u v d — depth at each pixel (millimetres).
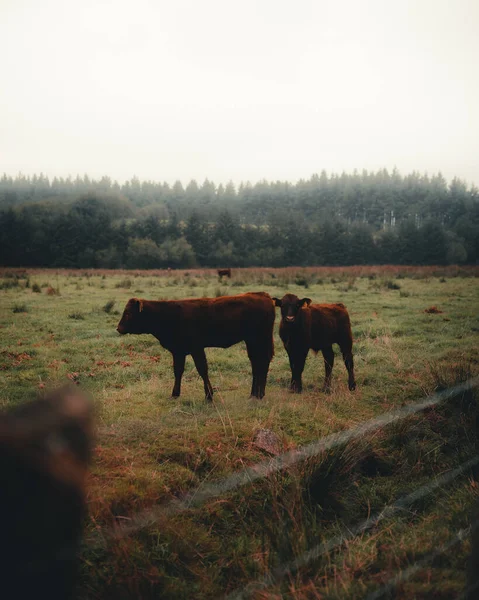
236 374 9070
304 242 103500
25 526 548
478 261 108375
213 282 30031
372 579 3348
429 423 6406
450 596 3008
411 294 21188
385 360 9633
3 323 13469
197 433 5469
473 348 10258
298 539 3826
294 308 7746
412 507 4859
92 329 12797
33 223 95500
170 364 9578
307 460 5027
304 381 8727
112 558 3453
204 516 4246
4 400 6820
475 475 5363
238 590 3504
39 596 620
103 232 92938
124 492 4062
